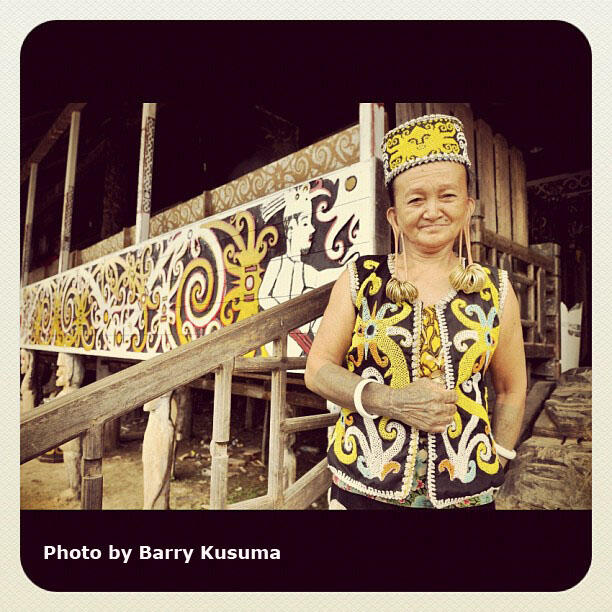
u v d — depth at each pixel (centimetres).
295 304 148
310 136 613
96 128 716
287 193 219
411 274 118
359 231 183
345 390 109
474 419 110
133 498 336
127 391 103
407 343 110
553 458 249
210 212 327
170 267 309
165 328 312
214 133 677
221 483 125
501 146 291
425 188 111
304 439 471
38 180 947
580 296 621
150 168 386
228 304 254
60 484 405
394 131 118
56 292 520
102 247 503
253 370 134
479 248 246
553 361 319
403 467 106
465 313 111
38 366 618
